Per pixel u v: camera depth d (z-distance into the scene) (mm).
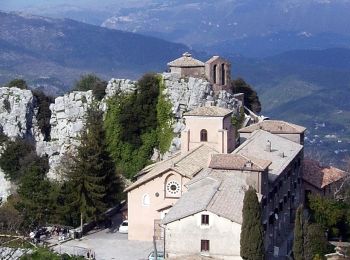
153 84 178625
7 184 179750
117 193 141500
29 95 191125
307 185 146000
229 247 99625
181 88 176500
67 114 187125
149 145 176000
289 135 150500
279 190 124000
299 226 106062
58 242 125500
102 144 140750
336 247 119188
